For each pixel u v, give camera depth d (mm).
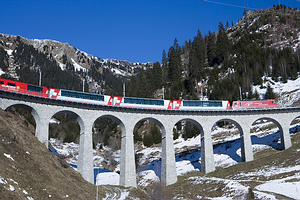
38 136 60000
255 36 177750
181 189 63500
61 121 154750
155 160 98062
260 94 125438
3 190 34125
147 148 113438
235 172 69688
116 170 98438
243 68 145000
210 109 78188
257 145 87875
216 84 136000
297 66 136125
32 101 60562
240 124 79312
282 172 61562
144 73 162875
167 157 71938
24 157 45562
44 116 61406
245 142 78375
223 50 164625
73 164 96062
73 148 118875
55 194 41344
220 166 78875
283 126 81250
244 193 50344
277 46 166500
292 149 74938
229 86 132875
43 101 61562
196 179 67750
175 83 150875
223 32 171125
